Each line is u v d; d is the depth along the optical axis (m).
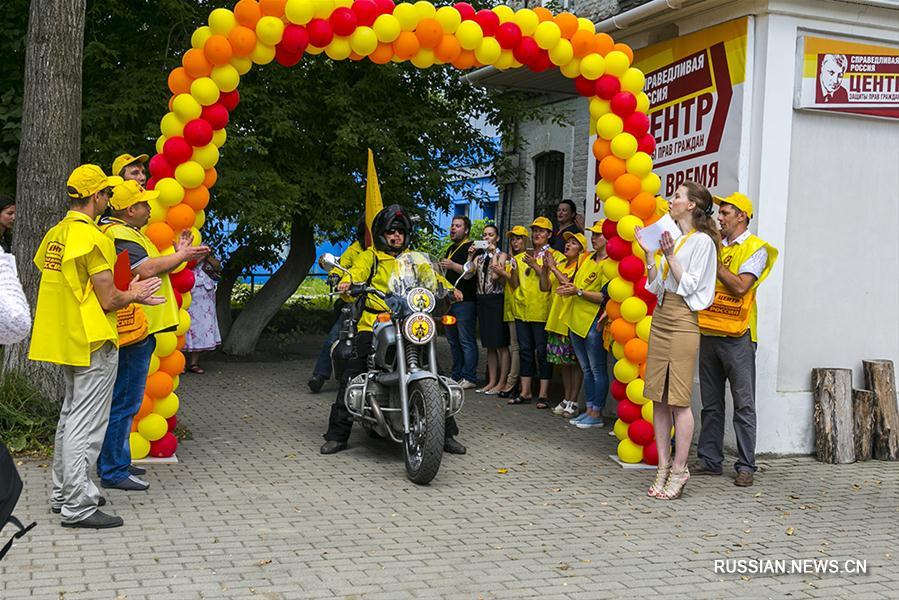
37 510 5.36
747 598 4.37
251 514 5.45
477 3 12.07
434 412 6.02
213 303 10.70
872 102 7.48
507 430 8.14
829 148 7.48
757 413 7.32
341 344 7.05
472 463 6.90
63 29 7.26
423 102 11.86
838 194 7.54
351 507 5.66
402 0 11.06
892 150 7.71
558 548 5.00
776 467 7.04
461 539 5.11
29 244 7.27
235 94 6.52
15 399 6.88
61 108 7.30
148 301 5.01
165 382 6.50
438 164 12.08
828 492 6.35
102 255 4.90
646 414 6.76
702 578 4.61
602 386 8.35
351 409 6.73
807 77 7.23
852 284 7.64
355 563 4.67
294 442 7.40
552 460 7.04
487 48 6.47
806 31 7.27
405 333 6.21
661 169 8.23
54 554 4.66
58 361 4.89
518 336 9.47
